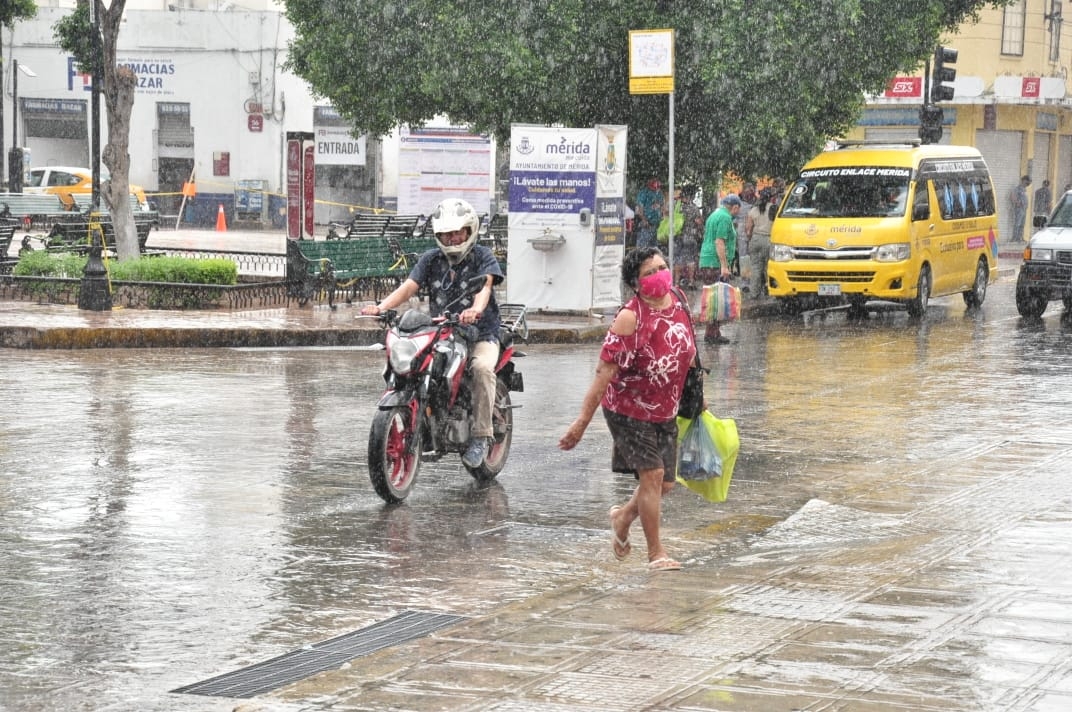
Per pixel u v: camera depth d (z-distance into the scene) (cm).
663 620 793
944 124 5591
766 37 3025
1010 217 5797
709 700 646
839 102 3350
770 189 3475
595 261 2705
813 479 1297
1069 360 2230
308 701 660
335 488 1235
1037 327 2797
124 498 1177
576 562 997
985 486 1247
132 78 3044
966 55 5512
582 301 2700
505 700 654
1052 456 1403
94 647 786
